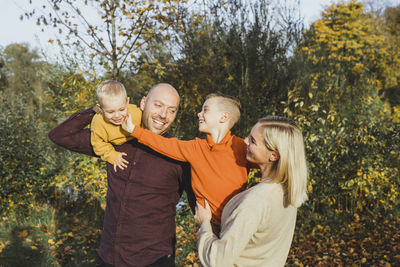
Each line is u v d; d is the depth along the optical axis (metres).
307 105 5.98
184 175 1.89
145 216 1.84
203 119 1.55
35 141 6.08
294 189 1.27
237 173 1.52
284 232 1.34
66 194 5.97
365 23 18.33
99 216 5.61
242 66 6.15
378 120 6.46
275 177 1.31
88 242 4.69
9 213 5.43
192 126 6.20
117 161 1.88
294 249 4.91
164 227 1.90
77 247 4.51
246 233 1.21
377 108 7.90
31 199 5.72
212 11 6.05
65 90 5.48
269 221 1.27
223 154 1.53
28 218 5.41
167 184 1.88
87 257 4.28
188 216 5.36
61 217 5.52
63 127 1.90
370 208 6.21
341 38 16.41
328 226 5.55
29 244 4.53
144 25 4.85
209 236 1.36
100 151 1.88
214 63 6.37
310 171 5.50
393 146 6.04
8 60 16.19
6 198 5.50
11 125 5.84
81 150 1.97
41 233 4.90
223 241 1.24
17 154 5.69
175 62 6.12
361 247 4.91
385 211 5.99
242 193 1.36
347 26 17.45
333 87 6.87
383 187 6.01
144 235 1.84
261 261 1.31
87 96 5.29
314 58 7.36
